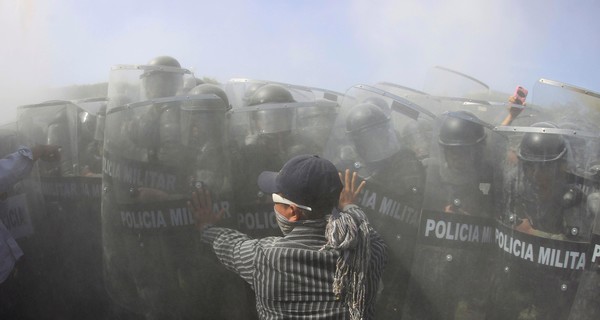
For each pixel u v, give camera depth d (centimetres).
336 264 169
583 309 202
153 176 219
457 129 216
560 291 205
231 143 239
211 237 205
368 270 173
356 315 164
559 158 203
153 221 220
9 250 248
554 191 204
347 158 226
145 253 223
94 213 267
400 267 222
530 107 285
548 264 206
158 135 220
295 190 174
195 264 220
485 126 219
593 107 227
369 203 220
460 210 218
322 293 170
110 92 250
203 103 221
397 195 221
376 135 220
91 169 269
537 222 207
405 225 221
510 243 212
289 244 175
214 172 221
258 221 227
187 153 220
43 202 273
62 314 268
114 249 231
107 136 231
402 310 224
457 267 219
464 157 216
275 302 173
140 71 250
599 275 200
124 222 224
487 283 221
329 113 250
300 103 242
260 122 237
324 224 176
